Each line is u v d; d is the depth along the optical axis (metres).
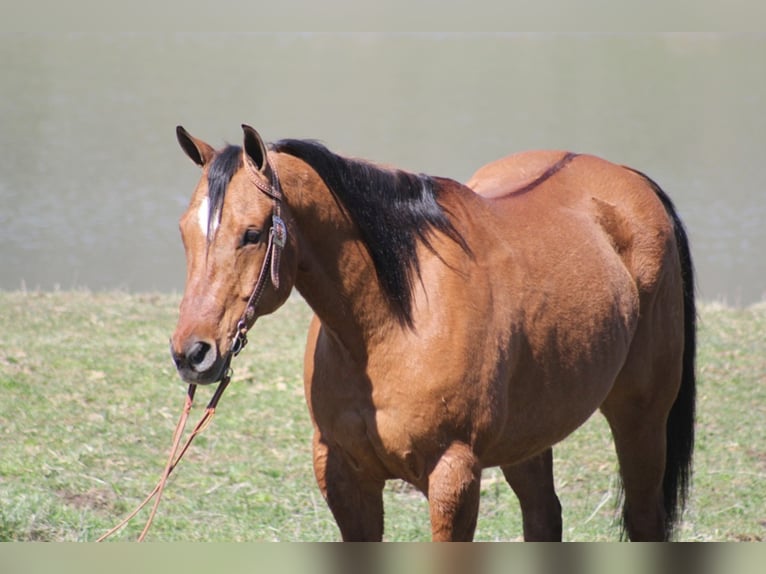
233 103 47.25
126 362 13.95
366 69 59.41
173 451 6.82
